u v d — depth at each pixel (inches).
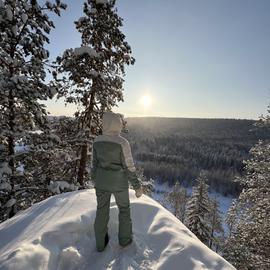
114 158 129.7
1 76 313.1
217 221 1498.5
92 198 181.9
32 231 138.5
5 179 328.2
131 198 178.4
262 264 443.5
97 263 120.0
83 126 429.1
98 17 409.4
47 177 399.5
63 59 382.6
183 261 113.3
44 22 335.3
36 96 327.9
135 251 126.3
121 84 432.5
